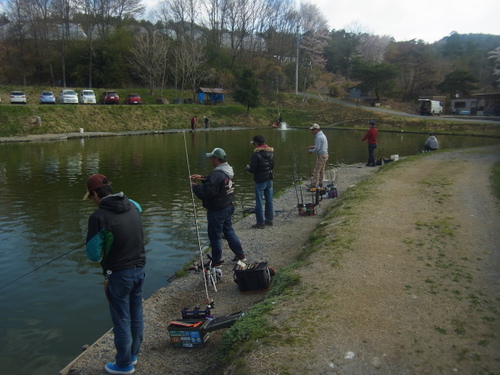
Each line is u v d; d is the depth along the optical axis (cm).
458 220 701
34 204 1030
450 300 413
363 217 729
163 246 733
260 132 3694
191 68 5141
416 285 449
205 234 796
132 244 346
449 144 2667
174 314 483
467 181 1055
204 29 7119
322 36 7325
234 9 6875
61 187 1237
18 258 679
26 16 5203
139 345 379
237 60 6731
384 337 346
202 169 1581
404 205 817
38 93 4272
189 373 363
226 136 3222
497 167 1291
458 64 7288
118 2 6200
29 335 459
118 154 2052
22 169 1576
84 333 463
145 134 3356
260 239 741
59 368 399
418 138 3184
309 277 480
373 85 5828
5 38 5466
